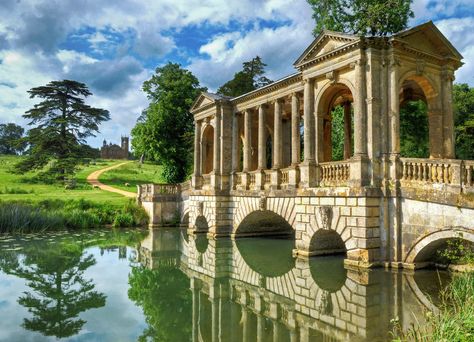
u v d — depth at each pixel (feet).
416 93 74.18
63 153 181.27
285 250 80.07
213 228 98.37
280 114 84.94
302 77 73.61
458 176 49.26
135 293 53.11
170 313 44.83
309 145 68.59
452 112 65.51
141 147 142.10
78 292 53.78
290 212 76.18
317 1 105.50
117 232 112.68
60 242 94.17
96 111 196.24
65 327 40.24
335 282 51.85
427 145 98.27
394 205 56.29
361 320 37.68
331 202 62.39
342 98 84.38
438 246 54.03
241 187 94.43
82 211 122.21
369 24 92.22
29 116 185.37
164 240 98.78
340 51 62.13
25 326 40.68
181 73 149.89
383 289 46.73
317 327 37.52
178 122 143.84
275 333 36.94
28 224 109.81
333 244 69.82
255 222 97.81
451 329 26.45
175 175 144.05
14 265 69.82
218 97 102.22
